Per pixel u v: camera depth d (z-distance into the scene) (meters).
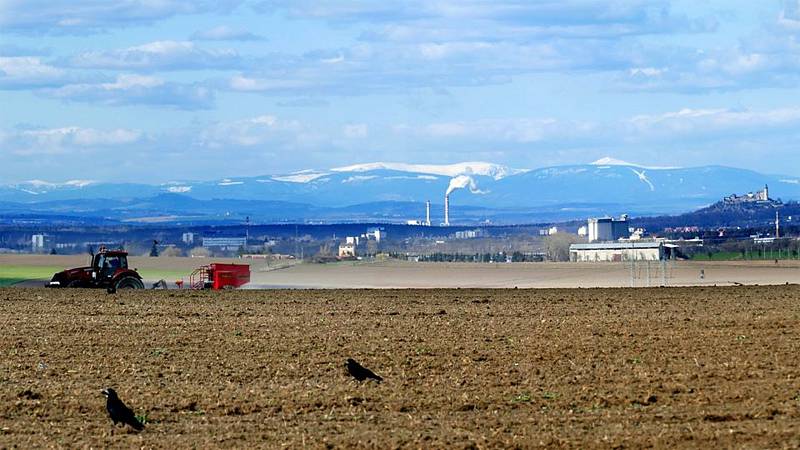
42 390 57.03
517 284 174.50
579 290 132.50
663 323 87.62
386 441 45.56
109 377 61.34
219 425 49.22
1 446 45.41
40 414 51.34
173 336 79.62
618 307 103.62
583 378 60.44
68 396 55.44
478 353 70.38
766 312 96.69
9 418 50.62
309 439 46.16
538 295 122.38
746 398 54.41
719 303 107.50
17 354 70.44
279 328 85.00
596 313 97.25
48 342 76.31
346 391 56.62
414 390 57.09
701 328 83.69
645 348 72.19
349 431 47.78
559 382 59.25
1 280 169.25
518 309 102.12
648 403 53.62
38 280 169.88
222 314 96.81
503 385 58.69
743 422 48.91
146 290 132.75
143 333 81.50
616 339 77.06
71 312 98.69
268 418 50.78
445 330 83.50
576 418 49.88
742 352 70.06
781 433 46.31
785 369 62.88
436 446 44.75
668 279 180.62
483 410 52.31
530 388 57.47
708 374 61.34
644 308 102.25
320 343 75.50
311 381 60.09
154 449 44.84
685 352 70.19
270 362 66.88
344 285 173.12
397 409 52.47
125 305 106.62
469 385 58.69
